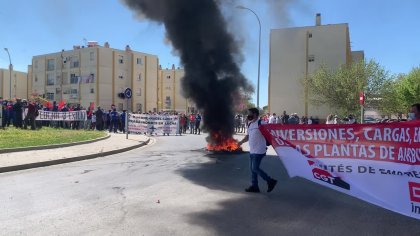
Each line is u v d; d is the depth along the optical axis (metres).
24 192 8.09
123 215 6.38
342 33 47.53
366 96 42.00
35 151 14.54
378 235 5.51
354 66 43.16
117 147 16.81
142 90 76.88
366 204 7.28
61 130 25.75
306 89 45.06
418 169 5.75
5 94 88.38
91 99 70.44
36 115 24.64
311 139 6.81
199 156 14.59
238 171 11.02
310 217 6.39
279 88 49.72
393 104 43.84
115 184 9.01
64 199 7.47
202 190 8.41
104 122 31.45
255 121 8.19
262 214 6.54
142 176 10.12
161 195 7.89
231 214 6.52
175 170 11.16
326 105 45.38
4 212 6.52
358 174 6.32
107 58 71.38
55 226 5.78
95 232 5.51
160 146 19.22
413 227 5.88
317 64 48.25
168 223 5.96
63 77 74.81
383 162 6.07
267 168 11.58
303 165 6.90
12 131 21.44
